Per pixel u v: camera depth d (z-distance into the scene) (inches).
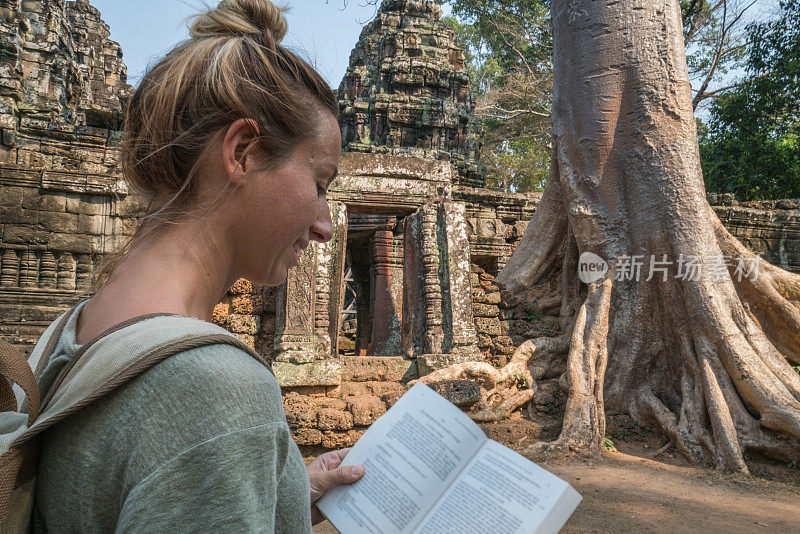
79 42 850.8
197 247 27.7
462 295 304.0
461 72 770.2
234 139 27.4
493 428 264.1
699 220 285.0
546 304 330.0
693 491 199.5
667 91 297.4
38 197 437.1
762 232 522.3
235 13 30.2
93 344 23.5
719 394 255.0
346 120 756.0
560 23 330.6
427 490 41.9
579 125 315.6
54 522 21.8
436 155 715.4
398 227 502.6
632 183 300.4
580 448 245.1
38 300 428.8
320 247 283.9
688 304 277.1
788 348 309.0
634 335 290.0
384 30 759.7
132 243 29.2
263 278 30.8
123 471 21.0
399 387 278.2
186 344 22.5
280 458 24.8
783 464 239.0
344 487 42.6
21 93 496.1
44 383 24.5
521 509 38.9
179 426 21.0
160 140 27.6
